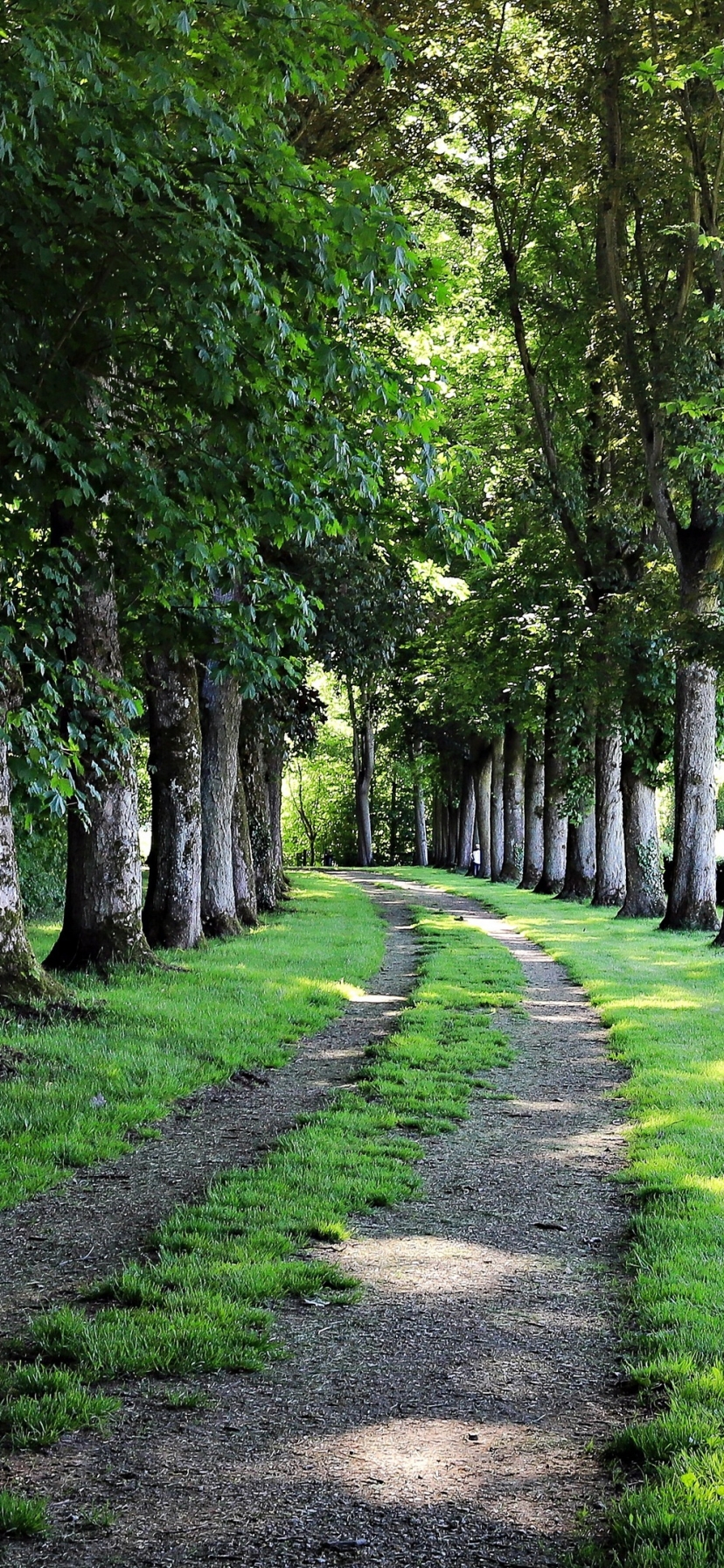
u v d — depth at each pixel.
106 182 6.39
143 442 8.11
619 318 21.53
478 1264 6.07
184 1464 4.00
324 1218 6.62
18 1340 4.93
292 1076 10.47
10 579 8.93
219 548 8.16
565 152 21.45
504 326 28.52
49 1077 9.20
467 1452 4.10
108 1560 3.44
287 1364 4.84
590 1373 4.78
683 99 18.45
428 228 25.25
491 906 32.59
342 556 21.12
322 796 77.44
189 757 17.86
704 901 24.52
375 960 18.88
